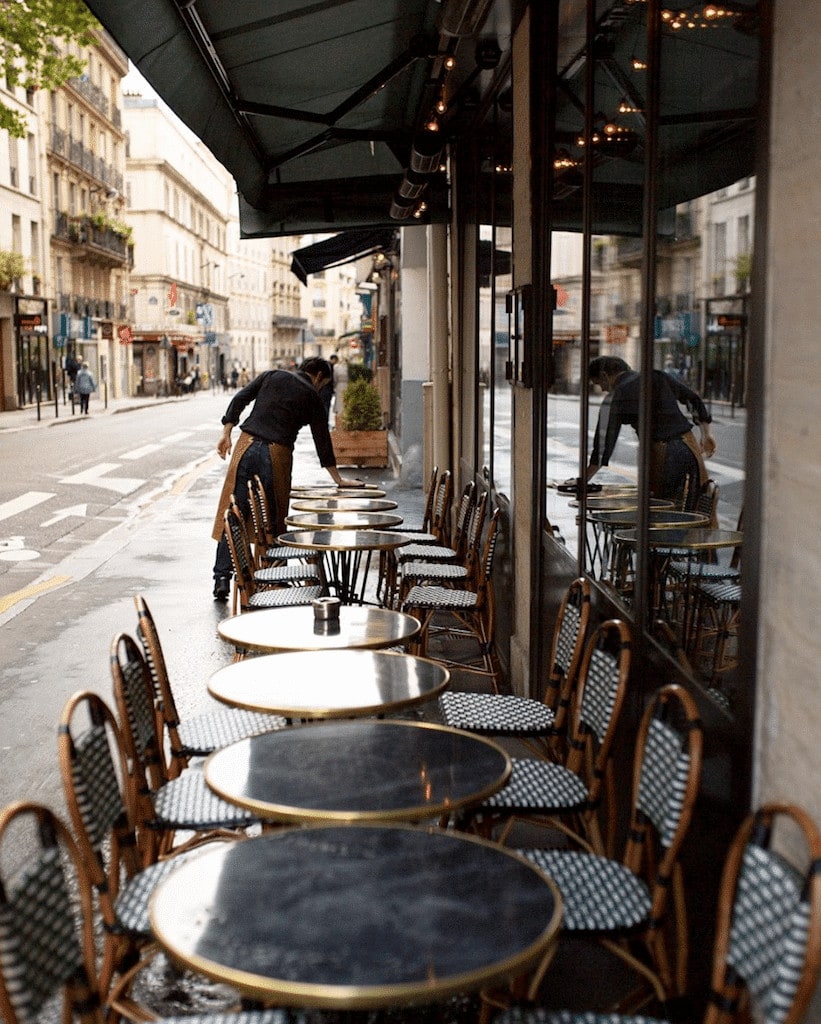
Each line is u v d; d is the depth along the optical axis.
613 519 4.54
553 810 3.76
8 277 37.97
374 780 3.15
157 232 73.31
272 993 2.12
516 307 6.73
